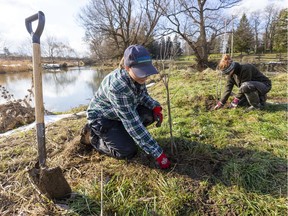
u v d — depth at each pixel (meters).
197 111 3.35
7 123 3.90
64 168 1.99
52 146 2.47
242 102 3.43
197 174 1.80
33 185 1.71
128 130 1.78
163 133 2.53
